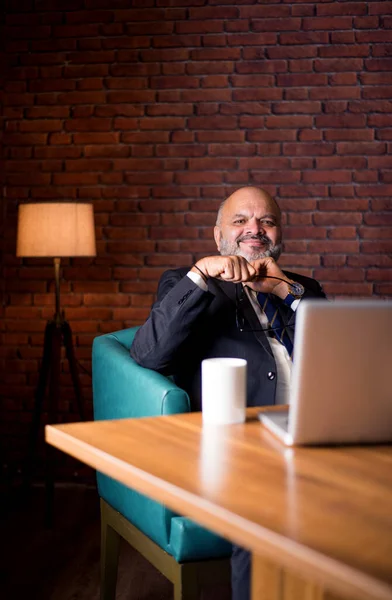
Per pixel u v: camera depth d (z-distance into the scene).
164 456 1.12
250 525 0.84
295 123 3.47
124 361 1.90
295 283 1.97
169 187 3.52
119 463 1.10
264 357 2.00
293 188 3.49
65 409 3.57
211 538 1.57
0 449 3.58
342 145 3.47
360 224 3.48
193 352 2.01
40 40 3.53
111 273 3.55
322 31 3.45
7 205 3.56
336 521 0.85
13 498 3.29
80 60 3.52
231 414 1.35
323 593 0.89
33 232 3.02
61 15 3.52
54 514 3.08
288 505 0.91
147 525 1.70
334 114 3.46
